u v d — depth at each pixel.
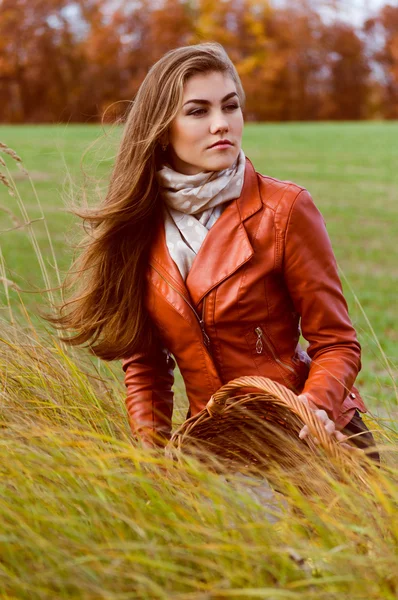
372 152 26.27
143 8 58.47
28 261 9.19
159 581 1.59
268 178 2.31
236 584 1.55
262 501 1.88
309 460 1.93
